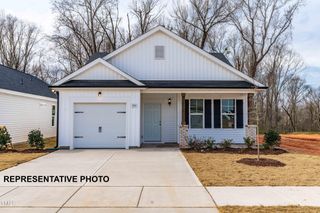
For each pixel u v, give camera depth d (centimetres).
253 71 3703
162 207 664
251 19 3712
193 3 3794
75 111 1697
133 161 1255
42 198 730
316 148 1797
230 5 3728
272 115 4388
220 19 3759
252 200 716
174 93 1883
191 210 645
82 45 3906
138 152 1528
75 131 1692
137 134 1684
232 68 1898
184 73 1898
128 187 833
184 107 1791
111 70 1753
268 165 1152
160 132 1966
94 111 1705
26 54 4800
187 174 1000
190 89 1747
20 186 841
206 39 3809
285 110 4619
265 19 3694
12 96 1934
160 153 1495
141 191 793
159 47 1900
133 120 1686
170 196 748
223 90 1761
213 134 1898
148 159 1308
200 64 1905
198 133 1895
